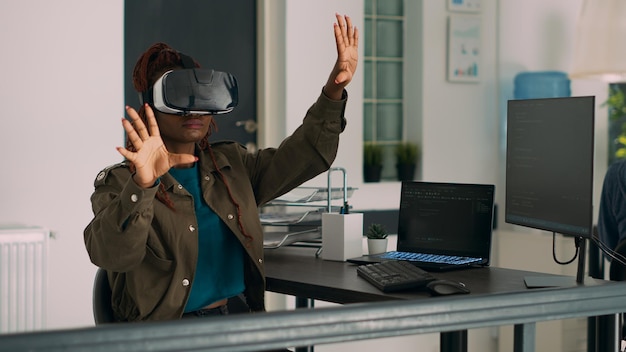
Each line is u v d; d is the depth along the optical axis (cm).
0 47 360
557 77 499
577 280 199
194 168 228
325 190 280
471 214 243
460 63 493
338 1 454
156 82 215
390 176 489
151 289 211
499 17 506
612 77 487
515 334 148
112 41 383
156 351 114
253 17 450
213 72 216
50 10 369
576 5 526
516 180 219
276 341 122
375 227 262
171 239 212
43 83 368
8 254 348
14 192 363
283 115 441
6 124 362
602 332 174
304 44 444
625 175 322
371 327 129
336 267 238
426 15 484
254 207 231
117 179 206
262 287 227
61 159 372
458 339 195
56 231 363
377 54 484
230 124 445
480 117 504
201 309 221
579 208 191
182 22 429
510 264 495
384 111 488
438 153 489
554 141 201
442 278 214
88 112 378
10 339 106
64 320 373
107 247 188
